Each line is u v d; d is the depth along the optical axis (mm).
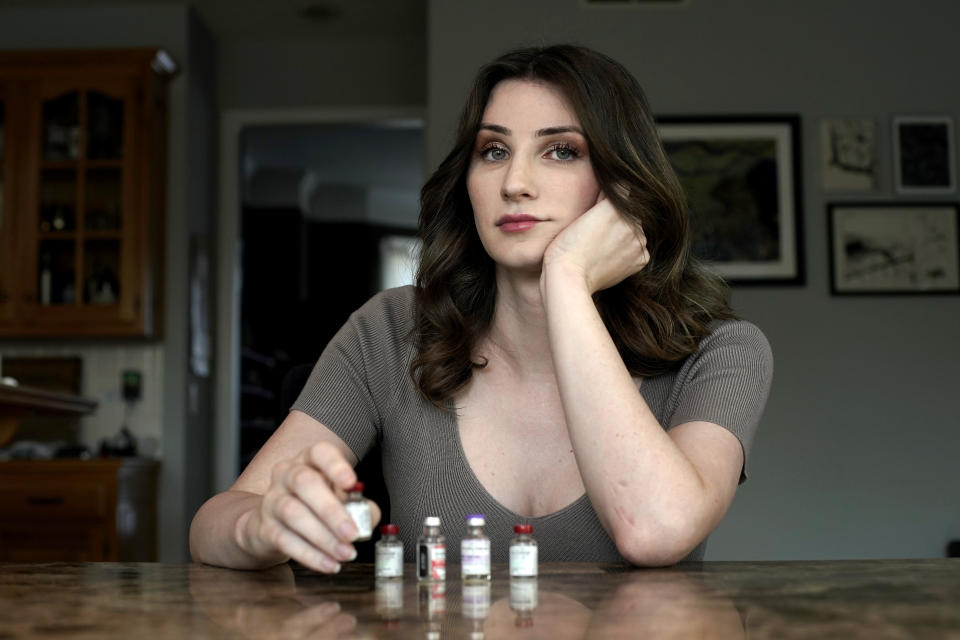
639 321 1298
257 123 5648
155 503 4805
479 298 1358
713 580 877
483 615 703
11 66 4758
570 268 1178
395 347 1381
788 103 4430
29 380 4832
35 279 4664
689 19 4461
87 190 4723
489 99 1296
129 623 671
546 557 1256
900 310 4328
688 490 1027
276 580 905
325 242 8930
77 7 5078
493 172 1270
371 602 768
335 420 1352
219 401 5516
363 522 887
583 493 1255
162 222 4910
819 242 4359
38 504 4332
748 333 1321
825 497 4254
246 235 8508
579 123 1239
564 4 4457
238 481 1247
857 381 4301
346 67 5641
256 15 5270
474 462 1304
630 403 1067
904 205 4367
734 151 4371
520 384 1312
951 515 4242
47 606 748
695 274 1391
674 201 1287
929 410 4289
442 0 4461
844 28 4457
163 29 5066
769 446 4277
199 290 5207
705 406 1223
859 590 804
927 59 4445
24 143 4730
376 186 9031
